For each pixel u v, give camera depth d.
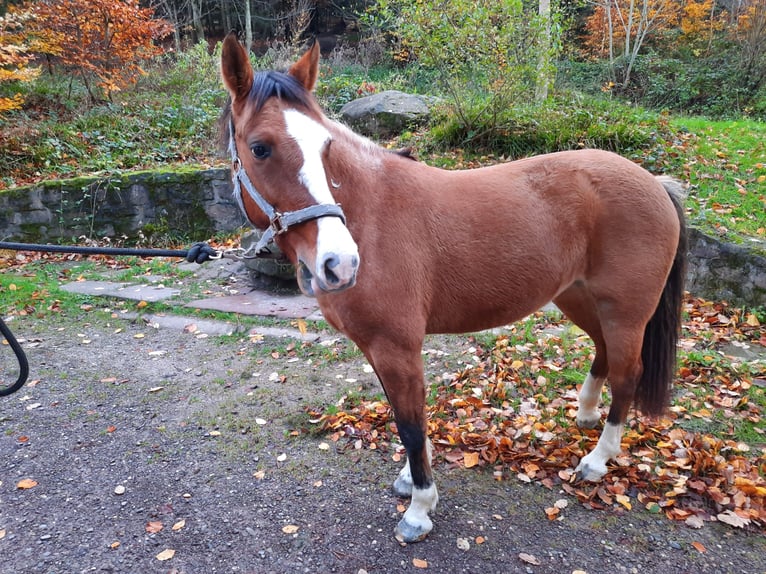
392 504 2.45
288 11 19.95
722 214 5.20
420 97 8.99
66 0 8.78
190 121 9.30
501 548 2.18
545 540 2.21
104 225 6.78
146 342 4.31
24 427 3.14
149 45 10.35
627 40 13.93
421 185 2.12
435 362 3.80
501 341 3.91
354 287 1.96
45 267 6.12
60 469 2.75
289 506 2.45
